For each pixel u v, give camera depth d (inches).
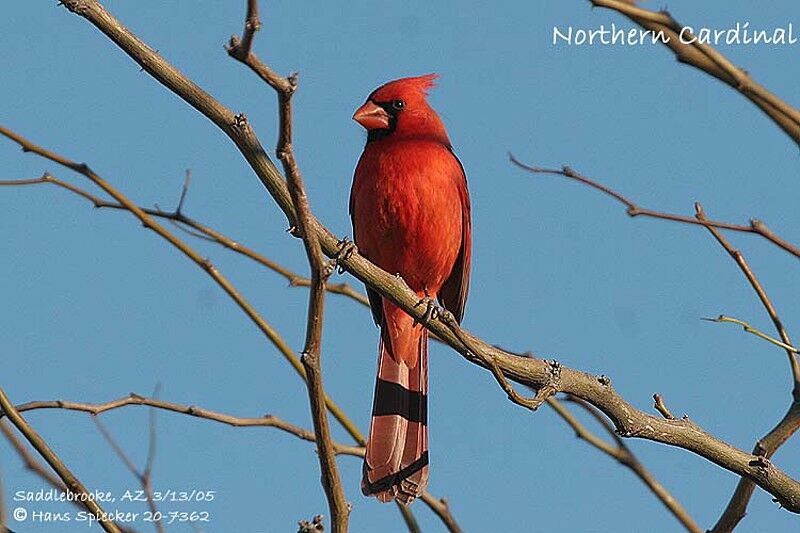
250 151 297.4
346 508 282.8
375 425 393.4
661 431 323.9
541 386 327.3
